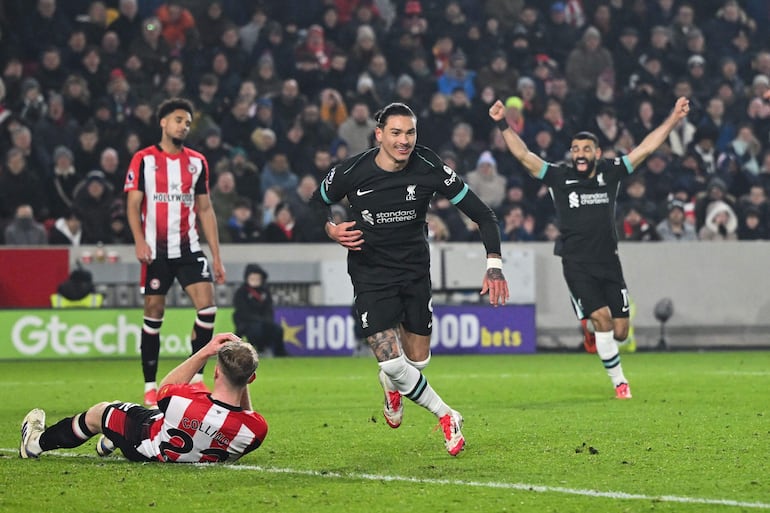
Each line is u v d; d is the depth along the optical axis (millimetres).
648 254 73250
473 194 25125
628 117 81312
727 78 85375
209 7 81250
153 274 36750
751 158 80875
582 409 35406
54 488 21109
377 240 25078
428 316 25812
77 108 73688
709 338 74188
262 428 23328
